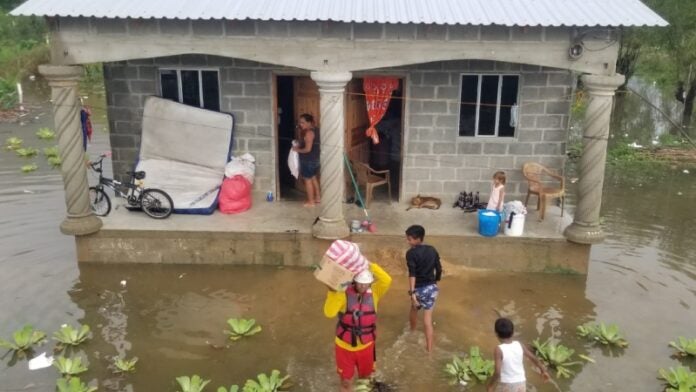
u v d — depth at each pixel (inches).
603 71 365.1
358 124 475.8
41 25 1451.8
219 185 443.5
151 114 445.4
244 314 357.1
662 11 876.0
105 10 353.4
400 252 403.2
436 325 345.7
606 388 289.1
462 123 445.4
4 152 690.2
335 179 386.6
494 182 410.3
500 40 359.9
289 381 293.3
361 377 276.2
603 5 370.9
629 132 838.5
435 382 292.8
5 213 497.7
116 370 301.3
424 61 364.8
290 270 406.9
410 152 449.4
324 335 335.6
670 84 1067.3
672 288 390.6
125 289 382.9
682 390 278.5
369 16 351.9
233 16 346.6
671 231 486.3
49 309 357.1
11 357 310.2
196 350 320.5
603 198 567.2
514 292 383.2
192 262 413.4
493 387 253.4
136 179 427.5
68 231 398.0
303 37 361.4
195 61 436.8
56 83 373.1
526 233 405.7
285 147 491.8
